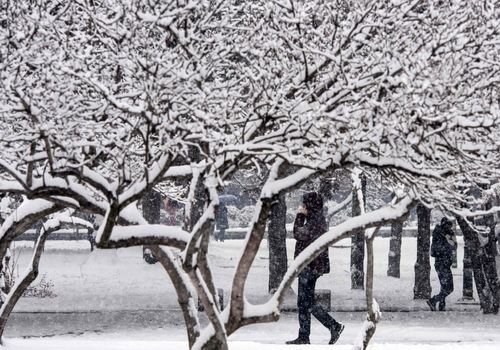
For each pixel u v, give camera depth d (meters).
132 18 11.65
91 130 12.38
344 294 41.44
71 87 11.98
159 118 12.02
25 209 14.98
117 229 12.94
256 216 13.02
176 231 13.12
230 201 79.38
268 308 13.62
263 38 13.02
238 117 13.63
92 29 13.79
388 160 12.20
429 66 11.90
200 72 12.27
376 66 12.30
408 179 12.51
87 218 56.41
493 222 36.84
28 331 30.03
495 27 12.05
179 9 11.63
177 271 14.17
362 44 12.95
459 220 37.09
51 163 11.85
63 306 35.91
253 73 12.84
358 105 12.17
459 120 11.82
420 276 40.31
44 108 11.75
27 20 12.41
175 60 12.44
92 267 47.75
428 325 32.78
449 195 13.22
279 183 12.95
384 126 11.49
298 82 12.91
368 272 15.45
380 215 13.38
